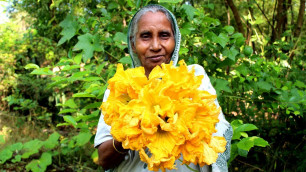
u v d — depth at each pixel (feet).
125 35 6.23
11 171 11.60
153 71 3.10
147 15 3.96
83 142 11.31
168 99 2.81
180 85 2.91
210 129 2.96
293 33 13.74
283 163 9.60
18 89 17.53
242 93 8.07
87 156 12.62
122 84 3.07
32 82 16.92
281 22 13.41
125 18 8.29
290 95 7.14
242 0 14.21
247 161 10.01
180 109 2.91
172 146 2.84
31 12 12.89
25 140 13.92
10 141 13.69
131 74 3.13
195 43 7.18
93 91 5.32
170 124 2.75
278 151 9.78
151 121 2.80
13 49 17.47
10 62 17.43
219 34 6.37
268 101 7.22
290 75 9.98
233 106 8.93
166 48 3.99
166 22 3.98
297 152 9.28
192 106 2.85
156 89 2.88
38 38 15.23
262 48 10.94
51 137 12.37
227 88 6.26
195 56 6.92
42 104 17.57
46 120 16.34
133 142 2.86
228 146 3.88
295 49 11.35
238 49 6.91
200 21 6.53
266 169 9.53
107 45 6.82
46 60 17.39
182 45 6.70
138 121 2.81
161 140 2.91
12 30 17.56
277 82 7.07
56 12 10.73
